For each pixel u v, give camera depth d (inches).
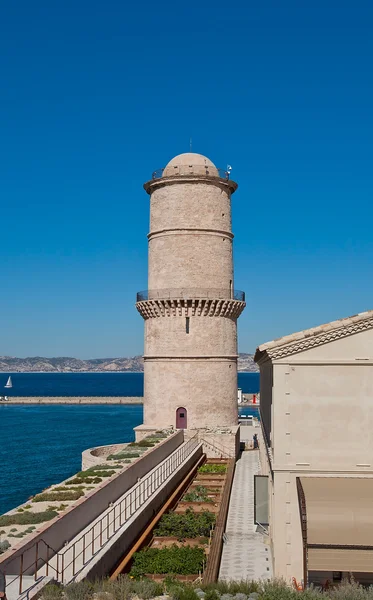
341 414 1147.3
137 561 1100.5
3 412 7052.2
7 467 3361.2
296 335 1152.2
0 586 741.3
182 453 2006.6
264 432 1827.0
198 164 2632.9
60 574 855.1
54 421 5984.3
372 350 1155.3
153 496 1406.3
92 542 970.7
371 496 1064.8
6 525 1037.8
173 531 1323.8
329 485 1108.5
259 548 1317.7
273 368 1169.4
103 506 1203.9
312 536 995.3
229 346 2600.9
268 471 1454.2
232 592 892.6
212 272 2554.1
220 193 2628.0
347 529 997.8
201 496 1710.1
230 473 2025.1
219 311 2541.8
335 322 1151.6
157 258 2596.0
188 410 2496.3
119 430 5196.9
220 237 2598.4
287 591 871.1
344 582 975.6
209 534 1334.9
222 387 2549.2
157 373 2541.8
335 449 1141.1
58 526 960.3
